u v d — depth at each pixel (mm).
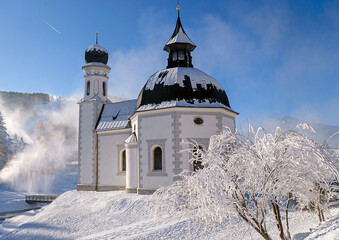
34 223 18812
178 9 28422
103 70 32812
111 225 17172
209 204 7488
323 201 10586
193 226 14000
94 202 23406
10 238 16703
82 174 29812
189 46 27500
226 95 24938
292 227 13633
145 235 13195
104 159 28859
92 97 31469
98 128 29547
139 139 23062
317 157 7672
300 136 8336
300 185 9117
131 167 24125
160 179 21562
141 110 22734
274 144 8188
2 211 31797
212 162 8961
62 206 24203
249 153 8430
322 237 6949
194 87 22656
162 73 24266
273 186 8375
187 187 8797
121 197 22250
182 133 21344
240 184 8914
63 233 16641
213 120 22047
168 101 22188
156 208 9438
